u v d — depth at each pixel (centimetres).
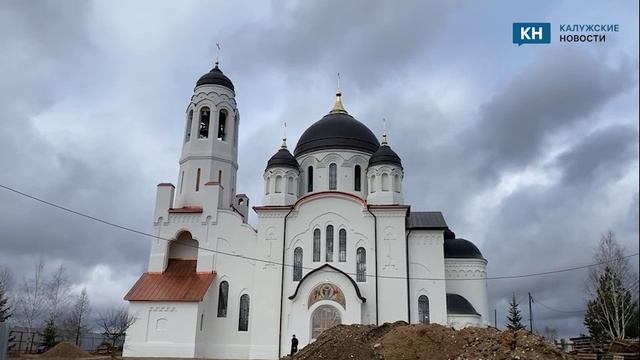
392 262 5166
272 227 5409
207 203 5622
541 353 2397
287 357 3475
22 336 6744
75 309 7825
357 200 5378
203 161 5897
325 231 5331
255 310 5153
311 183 6053
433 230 5362
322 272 4991
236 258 5428
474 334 2641
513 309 7662
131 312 5122
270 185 5734
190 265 5559
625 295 5719
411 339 2659
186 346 4969
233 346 5150
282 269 5253
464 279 5709
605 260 5850
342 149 6031
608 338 5762
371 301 5056
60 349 4775
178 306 5100
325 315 4900
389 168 5603
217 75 6275
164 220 5616
